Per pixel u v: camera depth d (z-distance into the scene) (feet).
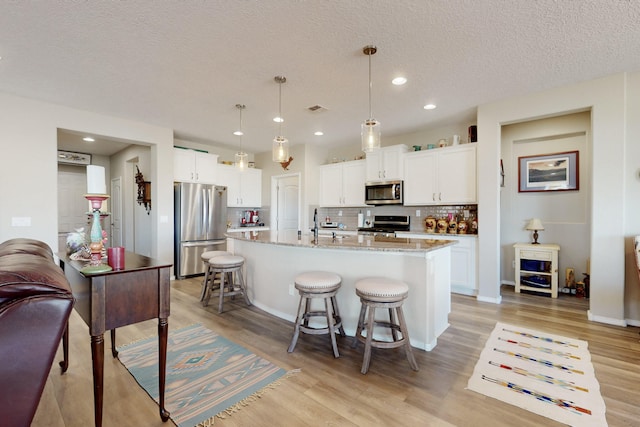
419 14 6.63
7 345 2.81
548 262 13.39
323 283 7.69
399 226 17.06
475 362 7.30
